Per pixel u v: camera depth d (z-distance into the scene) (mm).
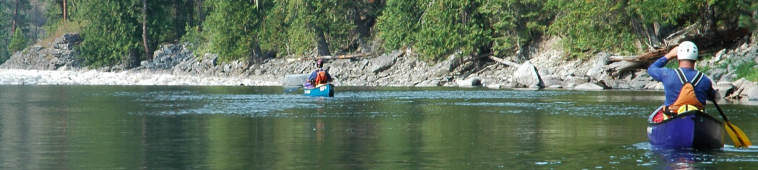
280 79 127312
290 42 143375
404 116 48125
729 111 49812
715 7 94188
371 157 26672
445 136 34250
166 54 171125
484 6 114000
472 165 24625
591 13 93000
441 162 25359
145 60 182875
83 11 182875
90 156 27203
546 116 47281
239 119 45812
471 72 116812
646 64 93812
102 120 45312
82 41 195750
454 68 118062
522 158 26281
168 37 191375
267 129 38438
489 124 41188
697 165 24234
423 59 120625
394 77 121375
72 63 191500
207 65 155625
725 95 66375
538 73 98812
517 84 99375
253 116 48719
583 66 102500
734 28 91688
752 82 68062
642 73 91812
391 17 123625
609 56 97312
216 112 52750
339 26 140000
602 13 94750
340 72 129875
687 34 97625
